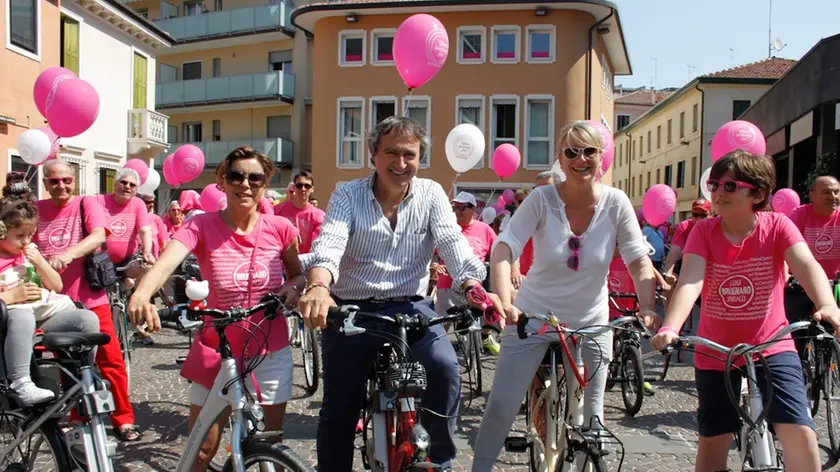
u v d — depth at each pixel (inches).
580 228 142.0
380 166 128.3
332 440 126.3
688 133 1669.5
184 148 436.5
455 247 129.7
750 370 113.6
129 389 270.7
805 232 239.8
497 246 142.3
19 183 239.1
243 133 1285.7
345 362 125.0
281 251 147.1
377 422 119.6
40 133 343.9
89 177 758.5
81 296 202.1
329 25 999.6
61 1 703.7
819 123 636.1
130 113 834.8
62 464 141.0
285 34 1238.9
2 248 170.1
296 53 1243.8
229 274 140.1
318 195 1011.3
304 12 993.5
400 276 131.4
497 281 138.3
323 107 1007.6
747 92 1566.2
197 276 275.0
